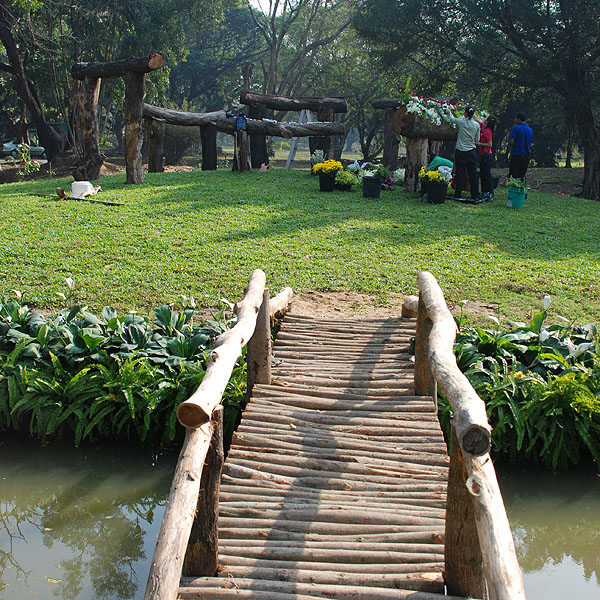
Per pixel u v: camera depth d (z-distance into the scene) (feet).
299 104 73.82
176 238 39.47
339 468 16.22
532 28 76.28
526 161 51.96
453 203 52.19
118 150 151.33
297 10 136.26
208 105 188.03
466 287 31.65
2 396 22.17
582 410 20.36
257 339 20.62
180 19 125.80
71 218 43.91
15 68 102.22
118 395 21.38
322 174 54.75
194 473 10.18
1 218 43.73
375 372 21.84
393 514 14.06
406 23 82.79
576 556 17.38
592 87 80.07
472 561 11.12
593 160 81.92
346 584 11.85
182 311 25.22
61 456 21.43
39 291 30.09
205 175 64.18
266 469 16.14
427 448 17.22
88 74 57.82
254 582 11.68
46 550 17.10
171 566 8.88
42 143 110.01
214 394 11.27
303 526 13.70
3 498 19.72
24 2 88.28
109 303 28.86
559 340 23.25
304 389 20.48
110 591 15.28
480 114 56.44
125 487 20.17
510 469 20.79
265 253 36.63
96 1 106.52
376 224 43.57
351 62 144.97
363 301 30.17
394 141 71.46
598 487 20.17
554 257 37.19
